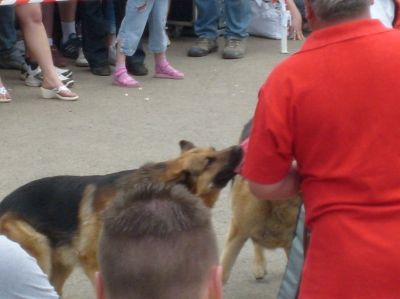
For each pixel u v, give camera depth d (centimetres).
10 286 303
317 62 304
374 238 302
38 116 863
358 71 300
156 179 437
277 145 311
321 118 302
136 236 198
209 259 201
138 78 1027
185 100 940
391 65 301
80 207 460
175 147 786
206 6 1149
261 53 1185
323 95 301
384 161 301
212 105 923
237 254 506
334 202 307
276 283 552
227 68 1094
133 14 961
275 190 322
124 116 874
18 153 756
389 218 302
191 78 1036
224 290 541
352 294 305
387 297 303
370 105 299
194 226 202
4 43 1041
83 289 534
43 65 916
